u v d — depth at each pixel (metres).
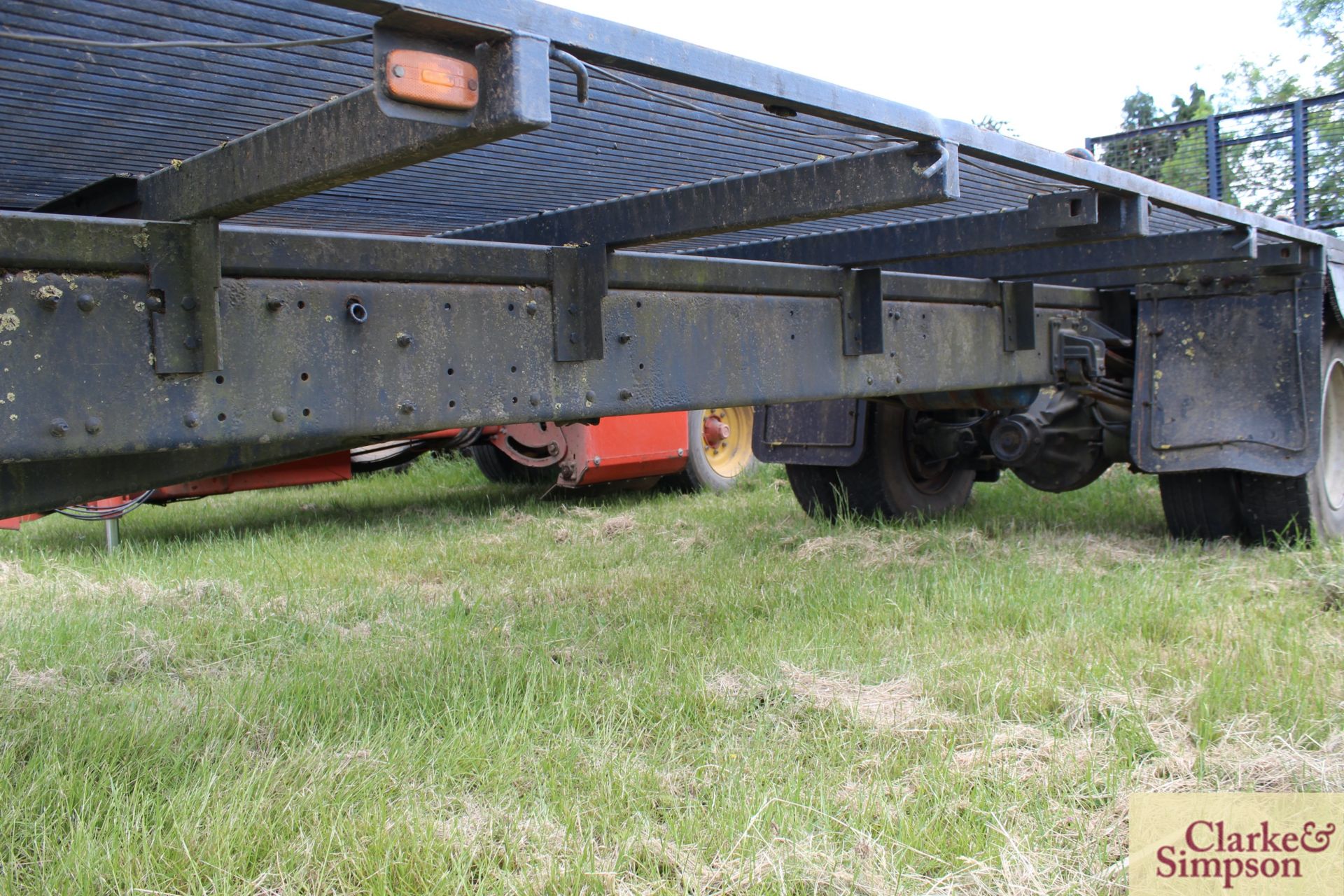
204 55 1.83
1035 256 4.74
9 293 1.98
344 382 2.48
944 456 6.34
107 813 2.41
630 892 2.12
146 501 6.75
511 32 1.68
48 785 2.56
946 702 3.14
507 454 8.62
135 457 2.40
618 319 3.07
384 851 2.22
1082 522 6.29
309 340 2.41
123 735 2.87
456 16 1.63
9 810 2.42
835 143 2.67
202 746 2.90
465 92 1.71
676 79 2.02
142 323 2.15
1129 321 5.73
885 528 6.04
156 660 3.83
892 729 2.89
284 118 2.16
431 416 2.65
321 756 2.75
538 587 5.02
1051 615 4.02
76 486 2.32
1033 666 3.38
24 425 2.00
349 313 2.47
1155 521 6.28
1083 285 5.55
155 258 2.15
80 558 6.25
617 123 2.43
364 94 1.83
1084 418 5.78
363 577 5.32
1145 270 5.34
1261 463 4.98
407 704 3.16
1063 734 2.89
